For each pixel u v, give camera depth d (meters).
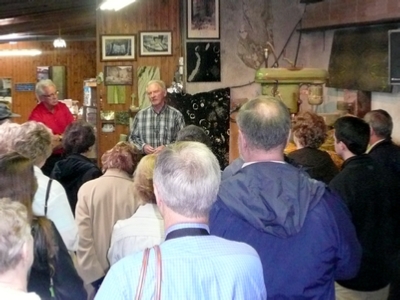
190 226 1.46
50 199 2.46
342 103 5.87
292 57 7.24
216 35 7.11
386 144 3.70
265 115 1.93
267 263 1.84
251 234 1.86
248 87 7.23
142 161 2.54
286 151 3.96
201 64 7.10
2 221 1.47
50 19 9.09
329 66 6.39
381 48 5.20
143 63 7.11
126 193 3.11
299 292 1.84
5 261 1.45
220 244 1.46
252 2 7.14
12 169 1.98
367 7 5.45
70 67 16.61
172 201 1.45
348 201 2.80
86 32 13.26
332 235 1.86
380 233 2.84
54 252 1.98
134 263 1.39
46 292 1.98
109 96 7.10
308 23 6.96
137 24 7.05
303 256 1.83
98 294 1.38
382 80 5.18
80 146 3.61
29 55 16.36
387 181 2.89
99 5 6.25
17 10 7.65
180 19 7.09
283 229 1.82
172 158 1.48
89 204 3.08
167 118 5.57
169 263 1.39
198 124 7.05
